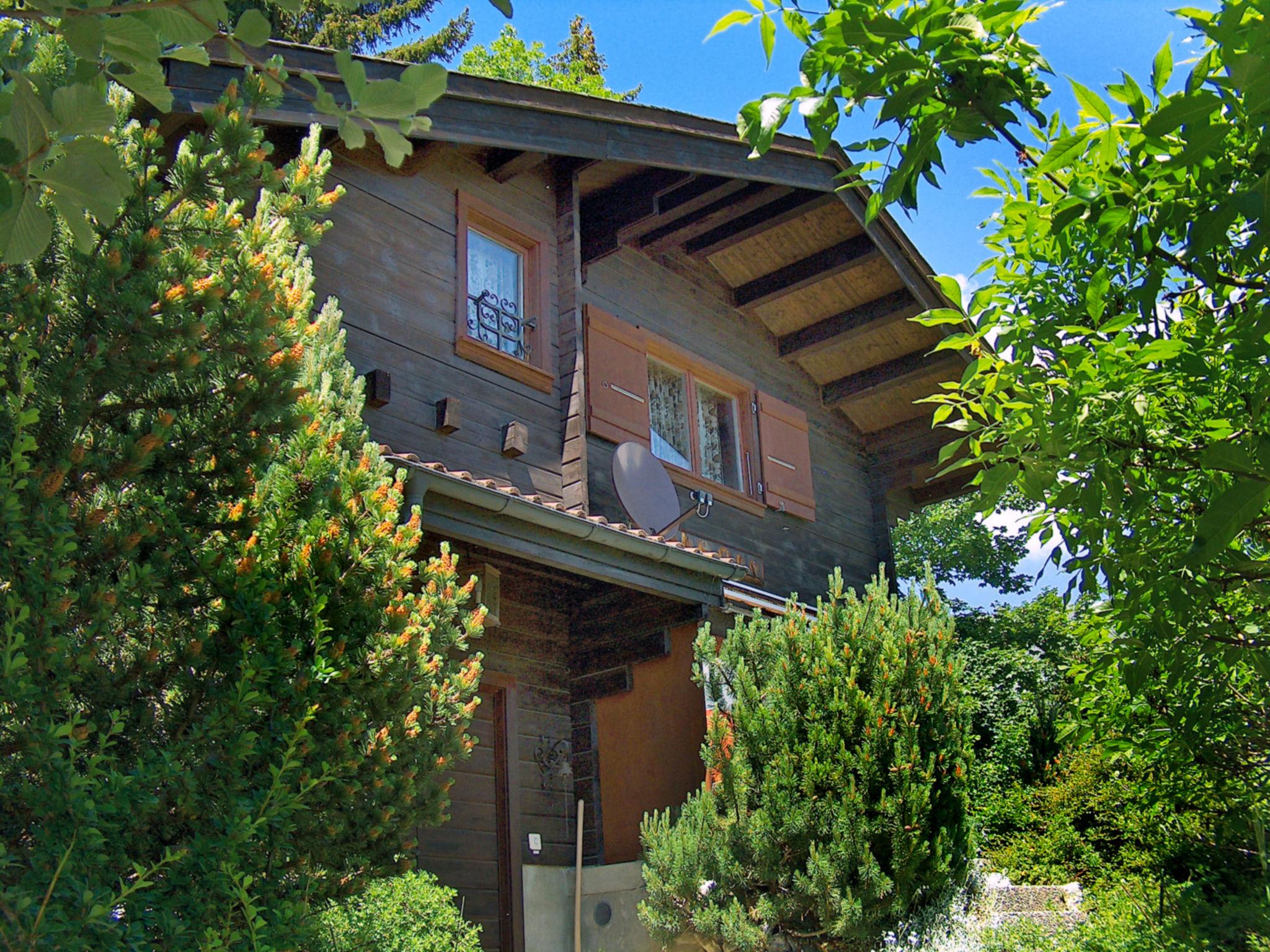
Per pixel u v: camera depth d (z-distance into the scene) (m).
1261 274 3.45
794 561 11.67
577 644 9.25
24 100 2.06
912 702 7.33
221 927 3.45
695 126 9.59
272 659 4.04
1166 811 7.40
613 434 9.86
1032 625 14.80
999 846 10.33
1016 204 3.87
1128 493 3.86
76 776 3.11
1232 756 5.75
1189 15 3.08
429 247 8.63
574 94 8.73
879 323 11.89
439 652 5.44
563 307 9.57
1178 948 5.89
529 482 8.77
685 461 11.00
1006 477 3.80
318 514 4.48
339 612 4.41
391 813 4.53
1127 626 4.46
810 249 11.70
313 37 19.53
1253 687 5.30
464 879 7.98
